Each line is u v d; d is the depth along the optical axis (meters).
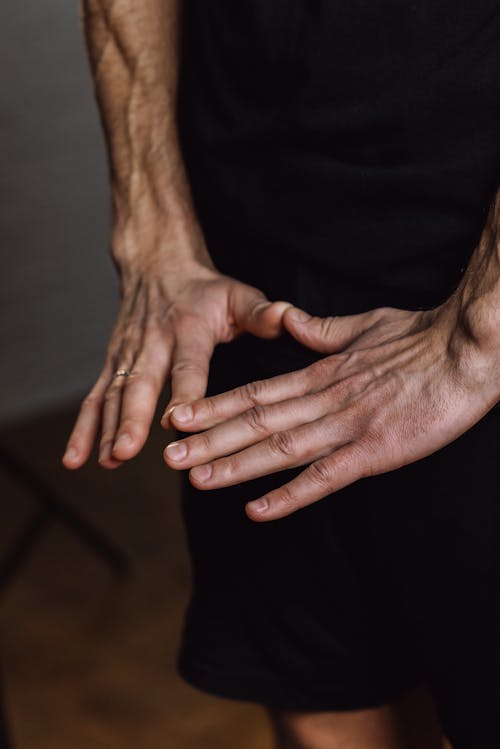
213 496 0.93
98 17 0.98
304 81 0.82
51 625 1.74
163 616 1.74
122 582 1.83
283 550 0.90
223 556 0.94
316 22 0.80
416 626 0.86
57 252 2.39
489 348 0.75
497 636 0.82
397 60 0.78
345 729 0.96
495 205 0.76
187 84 0.93
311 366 0.82
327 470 0.77
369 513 0.85
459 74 0.77
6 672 1.64
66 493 2.10
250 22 0.84
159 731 1.50
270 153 0.85
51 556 1.91
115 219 0.99
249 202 0.88
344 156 0.82
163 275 0.94
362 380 0.79
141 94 0.97
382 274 0.83
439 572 0.83
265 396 0.82
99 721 1.53
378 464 0.77
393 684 0.93
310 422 0.79
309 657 0.93
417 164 0.79
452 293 0.81
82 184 2.37
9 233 2.34
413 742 0.99
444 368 0.77
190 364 0.88
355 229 0.82
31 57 2.24
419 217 0.80
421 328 0.80
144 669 1.63
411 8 0.77
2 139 2.27
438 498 0.82
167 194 0.96
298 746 0.98
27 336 2.42
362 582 0.89
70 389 2.50
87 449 0.87
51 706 1.57
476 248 0.77
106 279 2.46
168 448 0.80
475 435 0.80
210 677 0.96
